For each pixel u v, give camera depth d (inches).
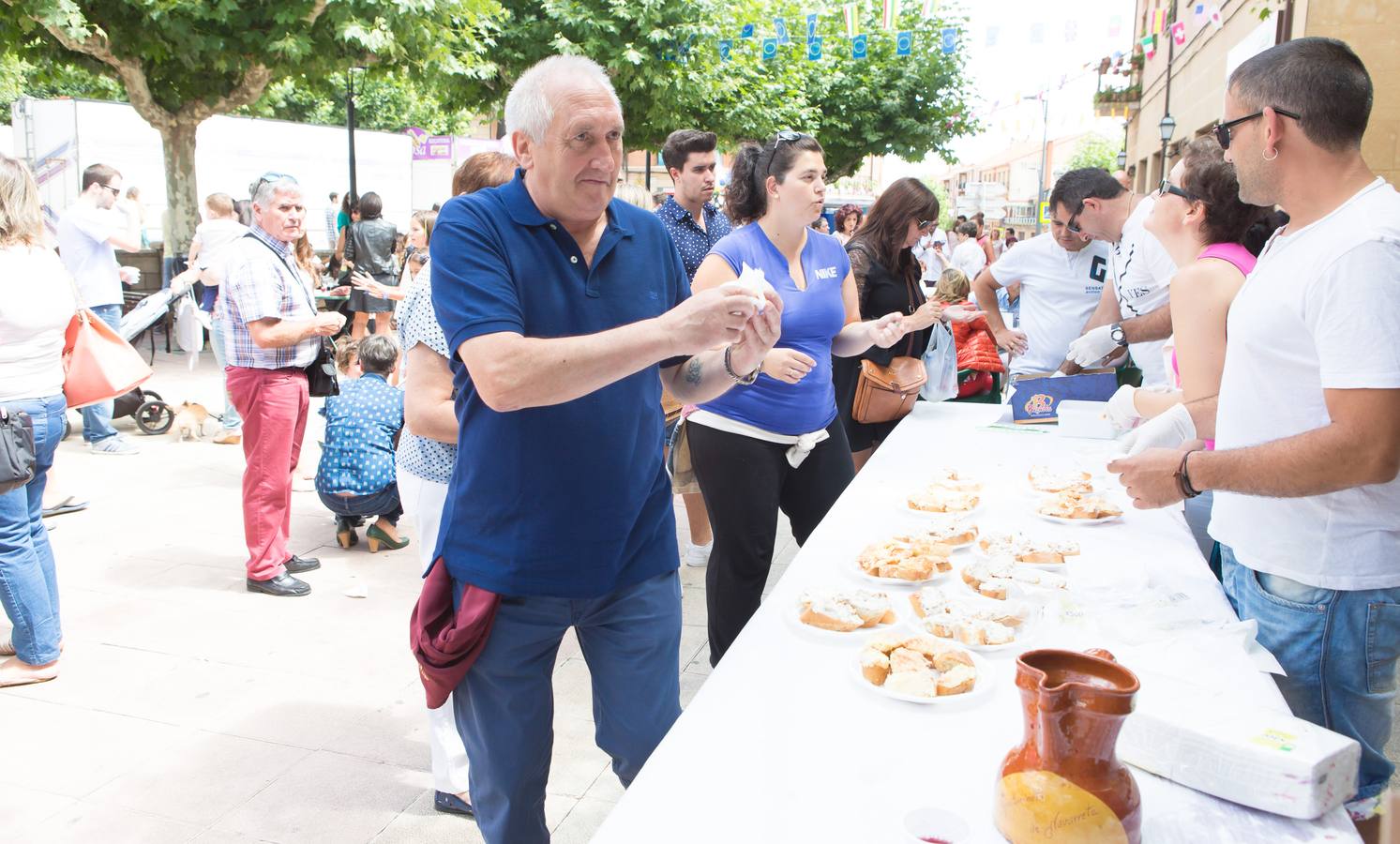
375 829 99.7
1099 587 69.7
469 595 68.8
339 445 179.0
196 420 266.2
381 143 624.1
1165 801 46.9
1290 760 44.6
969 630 62.9
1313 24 232.7
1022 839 41.8
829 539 86.2
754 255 113.0
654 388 74.2
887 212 156.6
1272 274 66.0
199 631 146.0
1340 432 59.1
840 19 590.2
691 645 144.5
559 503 68.0
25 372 124.3
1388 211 59.9
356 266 373.4
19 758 111.4
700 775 49.1
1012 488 104.1
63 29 333.1
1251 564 69.6
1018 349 164.1
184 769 109.7
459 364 69.3
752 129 598.2
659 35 477.4
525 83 65.2
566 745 116.7
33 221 127.0
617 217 72.6
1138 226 138.2
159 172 502.9
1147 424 83.7
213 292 339.0
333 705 124.6
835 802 46.8
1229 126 67.1
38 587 127.7
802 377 103.1
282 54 379.6
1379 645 65.2
